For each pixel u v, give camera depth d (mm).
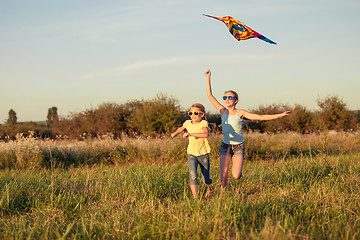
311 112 24766
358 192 5102
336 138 16625
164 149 11398
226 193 5000
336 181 5820
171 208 4328
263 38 4586
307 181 6043
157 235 3617
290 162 7891
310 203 4535
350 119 23016
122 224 3883
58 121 23547
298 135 19672
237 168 5406
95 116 22219
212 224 3699
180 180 6598
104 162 10938
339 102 23250
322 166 7191
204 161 5535
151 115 19141
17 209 4906
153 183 6016
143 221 3938
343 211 4312
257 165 9008
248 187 5918
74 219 4469
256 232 3465
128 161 10922
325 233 3656
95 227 3965
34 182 6176
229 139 5547
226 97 5477
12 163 10016
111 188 5730
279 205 4531
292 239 3271
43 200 5285
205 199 5168
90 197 5461
